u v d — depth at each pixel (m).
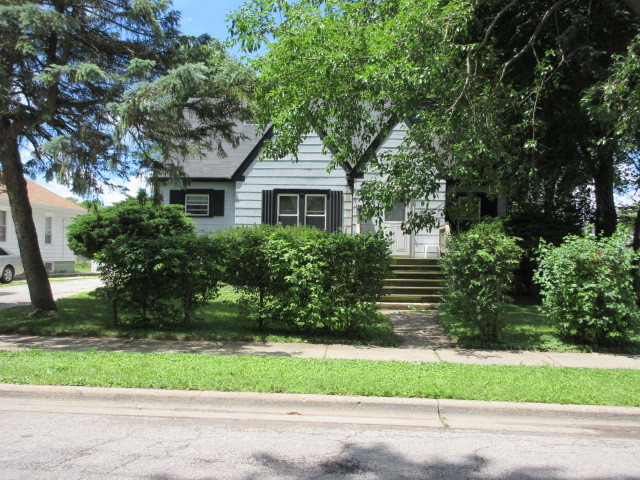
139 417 4.99
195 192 17.42
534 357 7.57
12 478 3.62
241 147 18.69
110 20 8.97
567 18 11.56
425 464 4.01
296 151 10.55
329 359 6.92
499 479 3.76
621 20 11.28
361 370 6.25
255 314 9.02
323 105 10.49
